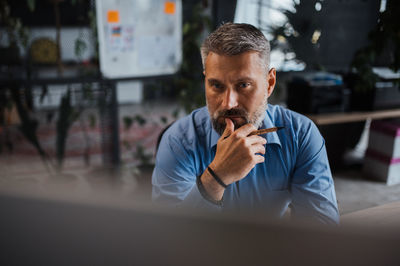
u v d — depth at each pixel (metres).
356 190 2.79
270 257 0.18
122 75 2.78
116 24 2.66
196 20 2.84
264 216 0.21
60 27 2.68
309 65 3.21
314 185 1.02
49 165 3.12
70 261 0.18
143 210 0.20
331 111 2.94
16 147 3.34
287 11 3.04
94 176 2.68
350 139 3.65
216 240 0.19
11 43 2.56
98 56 2.68
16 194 0.20
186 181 1.02
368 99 2.97
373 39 2.62
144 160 3.21
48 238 0.19
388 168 2.87
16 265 0.18
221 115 0.84
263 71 0.83
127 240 0.19
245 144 0.73
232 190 1.03
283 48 3.15
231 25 0.83
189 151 1.03
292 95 3.06
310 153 1.04
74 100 2.83
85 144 3.55
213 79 0.82
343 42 3.22
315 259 0.18
